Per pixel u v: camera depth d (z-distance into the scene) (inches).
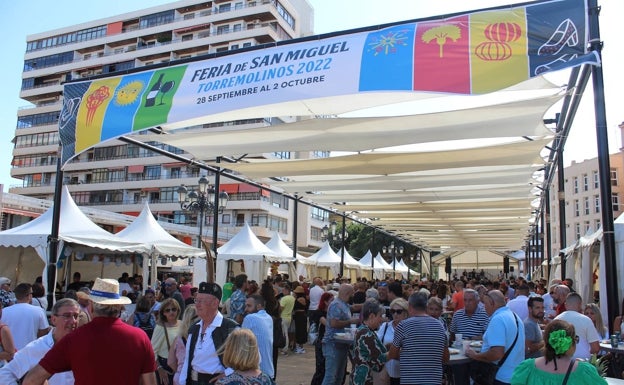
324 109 325.7
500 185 547.8
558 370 116.7
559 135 332.8
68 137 342.6
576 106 314.5
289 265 824.9
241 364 117.2
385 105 309.4
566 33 230.8
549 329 120.3
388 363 201.8
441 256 1566.2
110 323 129.3
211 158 446.0
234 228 2031.3
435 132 341.4
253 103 288.0
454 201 650.8
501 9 246.5
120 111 327.9
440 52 251.1
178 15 2459.4
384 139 361.7
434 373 177.9
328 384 262.7
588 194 2123.5
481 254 1550.2
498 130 330.6
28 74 2687.0
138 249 537.3
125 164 2326.5
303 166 443.5
